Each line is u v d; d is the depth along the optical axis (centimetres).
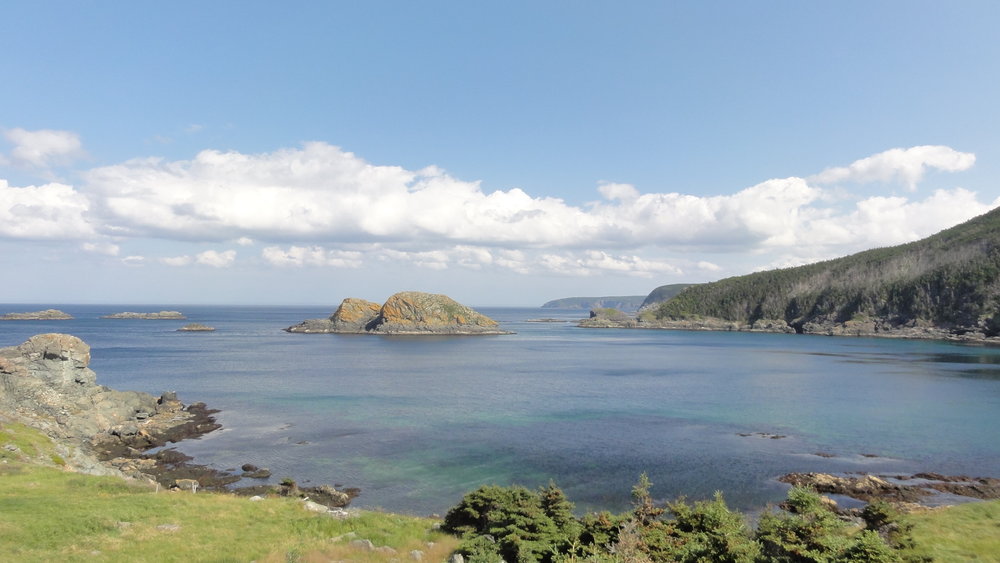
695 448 5528
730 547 1950
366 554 2359
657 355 16712
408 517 3216
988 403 8038
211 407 7675
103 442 5725
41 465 3769
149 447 5612
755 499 4100
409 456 5259
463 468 4888
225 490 4303
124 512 2711
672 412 7450
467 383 10306
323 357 15138
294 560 2211
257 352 16325
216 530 2592
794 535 1861
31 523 2373
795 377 11175
